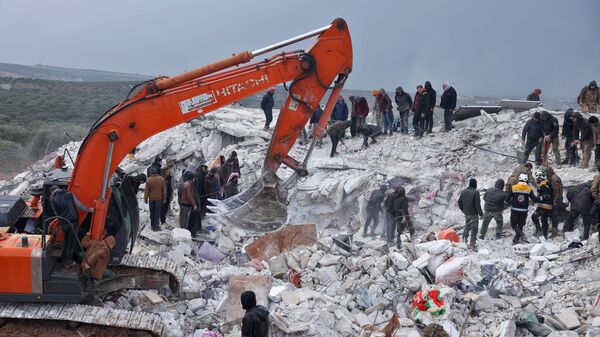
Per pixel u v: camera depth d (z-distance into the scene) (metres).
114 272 12.44
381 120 23.38
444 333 11.61
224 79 10.83
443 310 12.21
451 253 14.12
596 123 18.91
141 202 18.69
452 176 19.52
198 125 24.23
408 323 11.88
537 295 13.49
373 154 21.75
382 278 13.16
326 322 11.61
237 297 12.01
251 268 14.45
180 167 22.75
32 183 21.67
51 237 10.39
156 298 12.25
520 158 20.45
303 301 12.22
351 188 18.62
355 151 22.22
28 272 10.13
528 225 17.05
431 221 18.44
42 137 38.44
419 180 19.52
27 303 10.30
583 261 14.17
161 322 10.49
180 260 14.60
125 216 12.13
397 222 15.51
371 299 12.66
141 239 15.85
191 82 10.85
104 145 10.63
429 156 21.16
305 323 11.45
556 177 16.03
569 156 19.86
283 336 11.16
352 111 23.02
